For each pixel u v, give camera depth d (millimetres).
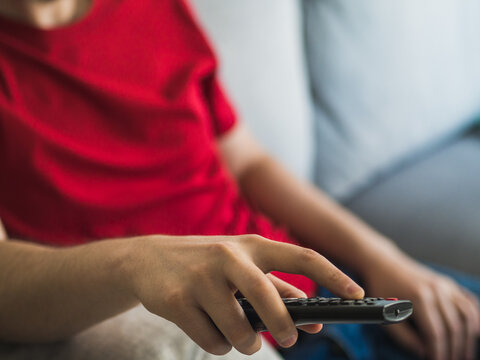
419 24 1242
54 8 750
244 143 955
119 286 424
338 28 1143
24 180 693
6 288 469
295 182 946
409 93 1246
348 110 1173
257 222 876
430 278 833
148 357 453
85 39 750
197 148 812
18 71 707
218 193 839
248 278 368
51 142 701
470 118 1423
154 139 779
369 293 849
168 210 779
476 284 885
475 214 1077
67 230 718
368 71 1180
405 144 1268
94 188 728
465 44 1351
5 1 712
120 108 760
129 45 786
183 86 815
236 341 379
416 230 1063
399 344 794
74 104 733
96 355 458
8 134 682
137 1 802
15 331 474
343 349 733
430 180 1217
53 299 452
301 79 1095
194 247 396
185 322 386
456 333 792
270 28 1015
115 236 739
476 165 1268
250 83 995
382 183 1232
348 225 896
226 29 964
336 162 1172
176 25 836
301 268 389
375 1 1171
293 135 1065
